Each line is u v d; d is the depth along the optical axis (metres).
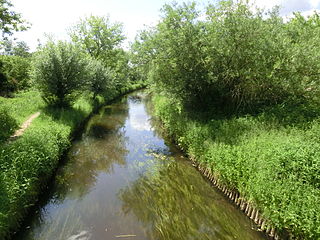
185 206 7.16
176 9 11.05
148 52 13.81
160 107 17.62
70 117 14.38
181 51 10.86
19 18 10.98
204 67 11.20
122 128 16.70
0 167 6.19
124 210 7.01
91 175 9.30
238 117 10.62
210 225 6.31
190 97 12.81
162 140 13.82
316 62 9.06
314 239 4.30
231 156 7.22
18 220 5.90
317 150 6.05
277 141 7.28
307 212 4.53
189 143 10.63
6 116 10.99
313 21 18.03
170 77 12.34
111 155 11.41
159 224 6.37
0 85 23.86
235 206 6.89
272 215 5.14
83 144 12.84
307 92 9.95
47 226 6.19
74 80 15.62
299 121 8.52
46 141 8.84
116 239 5.72
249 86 10.83
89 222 6.41
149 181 8.80
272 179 5.71
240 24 9.80
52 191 7.94
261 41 9.65
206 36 10.71
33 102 17.19
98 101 24.28
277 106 10.09
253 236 5.73
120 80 36.47
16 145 7.68
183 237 5.85
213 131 9.77
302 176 5.58
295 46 9.78
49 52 14.74
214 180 8.19
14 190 5.68
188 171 9.45
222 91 11.74
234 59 10.38
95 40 33.97
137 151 11.91
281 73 9.87
